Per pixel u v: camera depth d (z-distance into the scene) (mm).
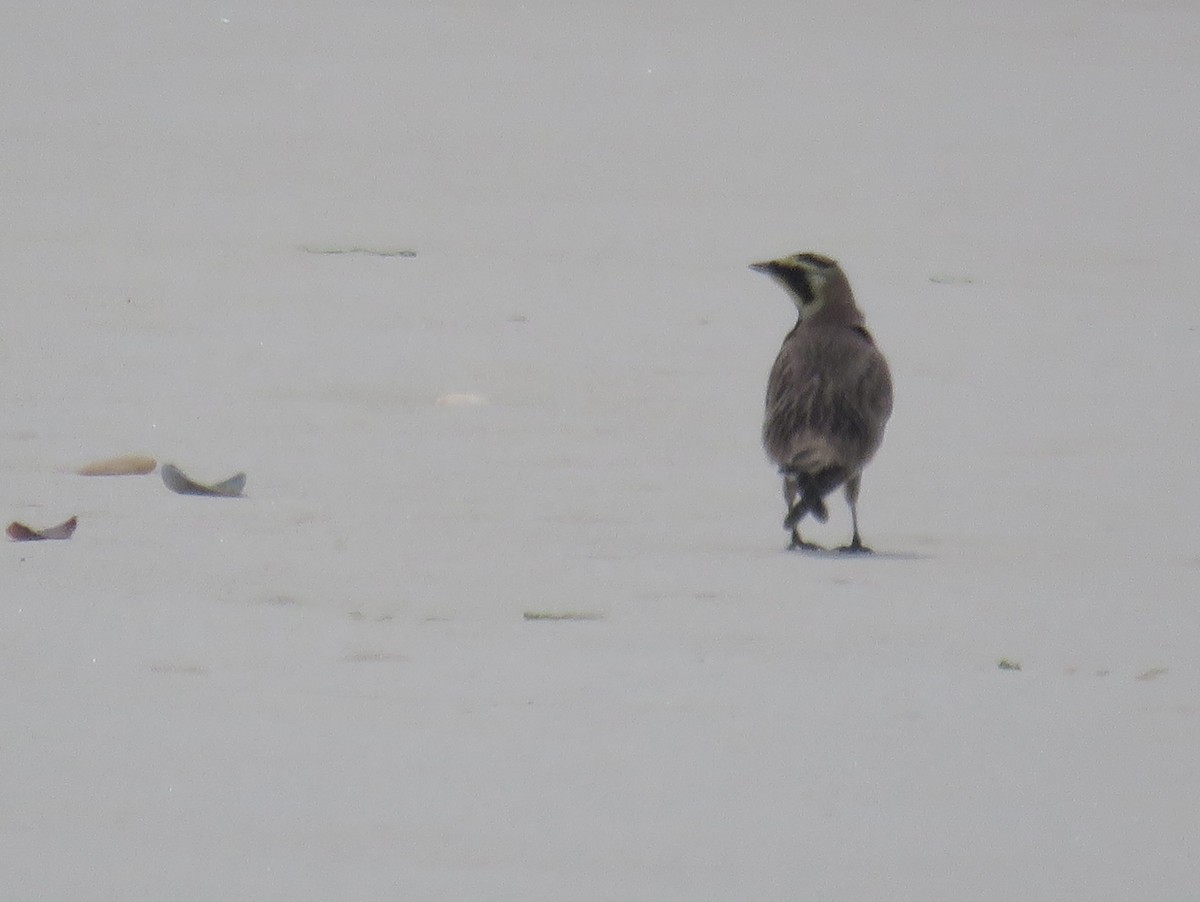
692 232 27297
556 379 18141
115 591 11125
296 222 26844
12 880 7242
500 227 27094
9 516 12867
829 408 12930
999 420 17172
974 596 11648
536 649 10234
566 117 37188
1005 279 24531
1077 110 39250
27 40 42875
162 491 13625
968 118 38219
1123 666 10219
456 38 45094
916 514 14023
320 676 9664
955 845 7746
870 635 10719
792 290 13555
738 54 44500
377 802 8031
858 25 48406
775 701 9477
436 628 10562
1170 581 12117
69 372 17656
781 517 13742
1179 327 21672
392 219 27359
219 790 8117
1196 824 7980
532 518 13312
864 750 8805
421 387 17625
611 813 7969
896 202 30203
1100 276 24844
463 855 7516
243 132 34469
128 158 31609
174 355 18562
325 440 15516
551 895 7180
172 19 45875
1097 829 7934
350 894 7160
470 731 8906
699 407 17219
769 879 7383
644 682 9719
